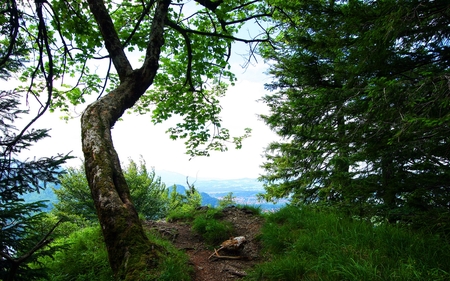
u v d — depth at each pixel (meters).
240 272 4.25
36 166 2.78
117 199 3.74
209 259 4.89
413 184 4.41
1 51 3.27
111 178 3.95
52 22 6.66
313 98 5.15
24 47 3.47
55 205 18.77
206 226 6.04
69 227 9.27
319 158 6.98
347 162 5.15
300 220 5.47
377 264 3.29
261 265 4.19
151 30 5.99
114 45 5.61
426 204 4.34
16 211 2.60
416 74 4.52
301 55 5.55
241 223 6.52
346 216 5.13
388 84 3.43
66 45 5.82
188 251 5.36
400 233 3.90
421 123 3.28
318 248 4.09
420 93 3.36
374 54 4.01
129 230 3.52
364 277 2.99
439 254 3.36
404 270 3.02
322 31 5.15
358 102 4.23
